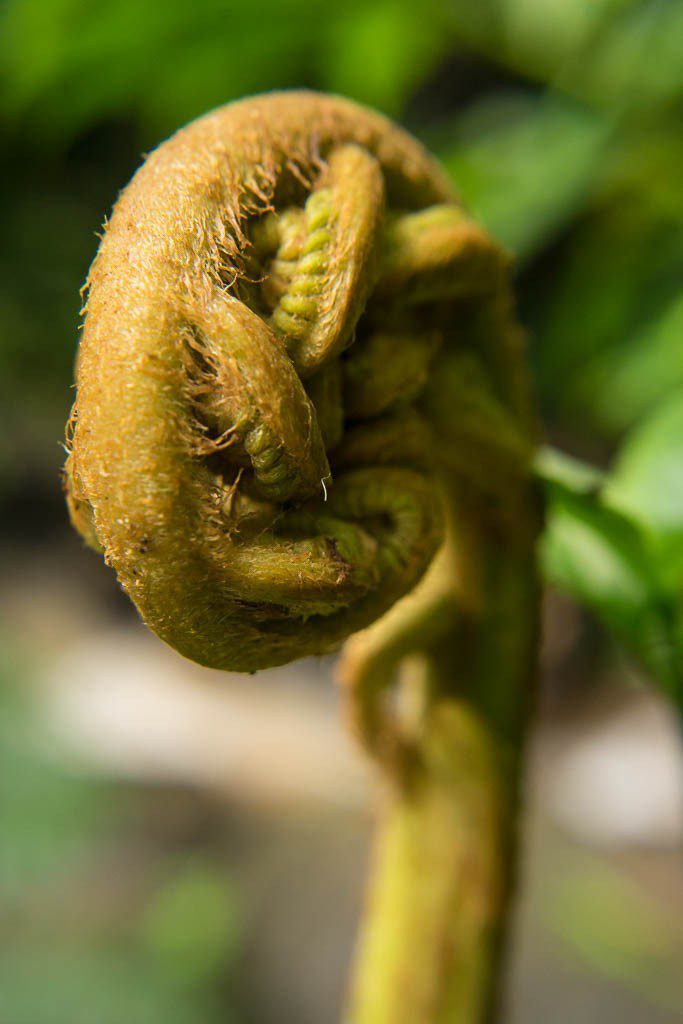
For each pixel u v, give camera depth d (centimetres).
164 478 22
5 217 195
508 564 26
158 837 161
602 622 28
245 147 23
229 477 22
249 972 137
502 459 26
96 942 124
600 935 130
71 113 67
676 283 65
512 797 27
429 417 25
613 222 65
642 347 64
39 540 283
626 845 161
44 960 117
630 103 56
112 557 22
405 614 26
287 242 23
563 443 175
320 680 244
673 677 28
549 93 64
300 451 22
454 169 62
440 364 25
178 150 22
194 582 22
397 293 24
